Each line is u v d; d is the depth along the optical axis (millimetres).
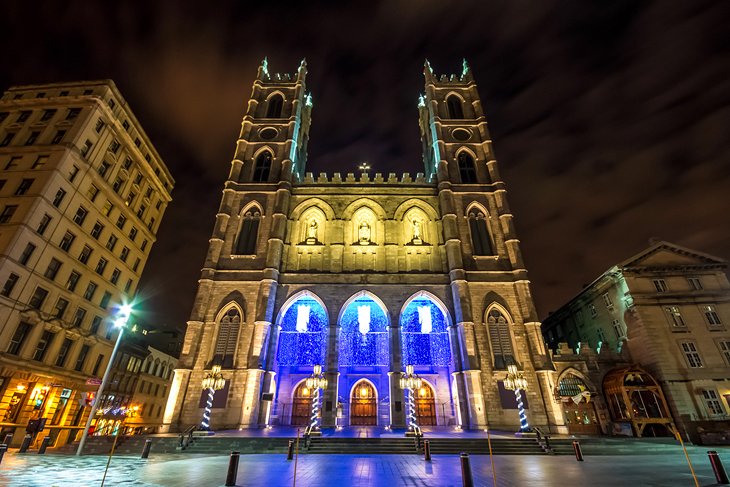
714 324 37000
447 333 37281
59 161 39469
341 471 16266
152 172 55625
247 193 43156
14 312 34094
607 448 24422
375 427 33500
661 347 36000
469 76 54656
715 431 30844
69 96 44875
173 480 13773
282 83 53938
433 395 36094
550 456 22312
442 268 39625
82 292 42375
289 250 40406
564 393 36156
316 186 44594
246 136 47500
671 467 17406
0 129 43156
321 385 31656
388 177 46281
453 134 49094
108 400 49938
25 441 23266
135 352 56031
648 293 38688
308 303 38844
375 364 36750
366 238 41594
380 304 37156
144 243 54938
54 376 38094
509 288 37969
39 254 36719
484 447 23984
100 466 17125
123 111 48969
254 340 34094
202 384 30703
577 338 49375
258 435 26578
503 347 35406
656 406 34312
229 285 37281
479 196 43625
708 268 39531
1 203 36875
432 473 15820
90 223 43719
